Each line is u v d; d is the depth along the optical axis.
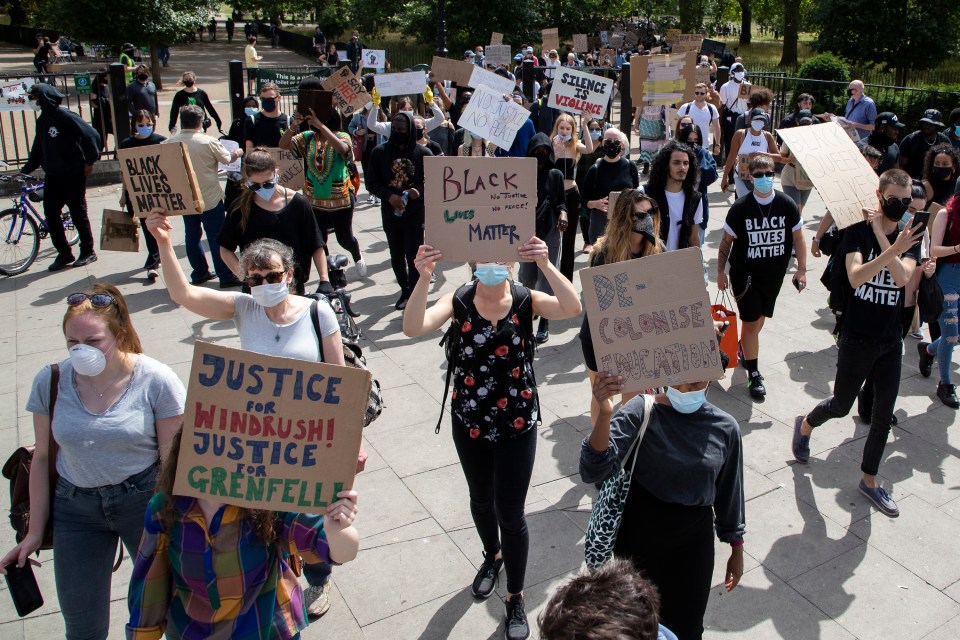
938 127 8.66
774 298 6.11
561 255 7.57
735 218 5.96
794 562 4.41
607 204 6.96
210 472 2.53
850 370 4.82
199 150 8.01
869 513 4.82
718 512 3.16
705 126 11.62
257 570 2.61
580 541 4.57
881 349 4.71
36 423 3.19
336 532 2.54
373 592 4.20
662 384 3.03
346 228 8.50
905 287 4.72
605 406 2.95
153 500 2.61
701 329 3.01
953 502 4.93
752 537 4.62
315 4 45.72
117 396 3.16
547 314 3.59
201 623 2.60
